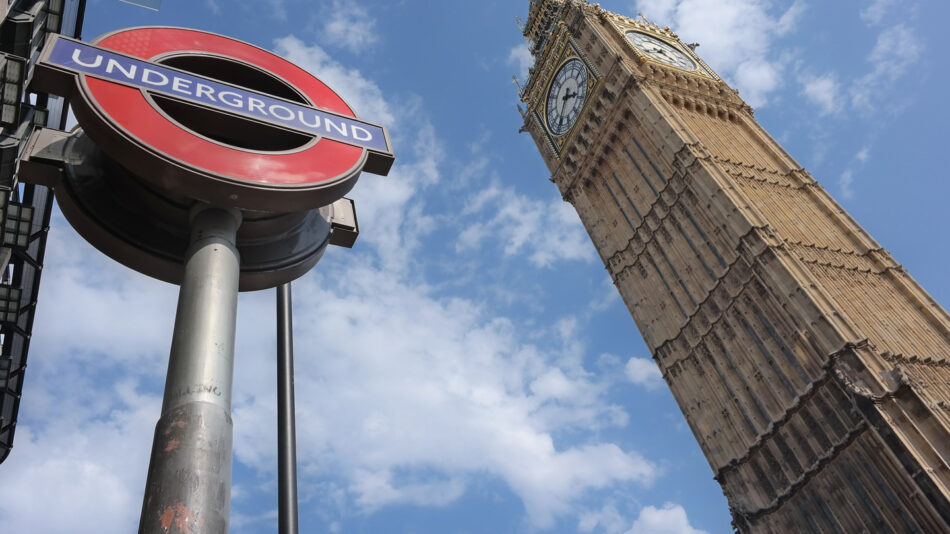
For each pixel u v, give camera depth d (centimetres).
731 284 5119
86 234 847
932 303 4678
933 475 3453
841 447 4056
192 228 830
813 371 4331
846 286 4706
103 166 870
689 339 5581
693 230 5631
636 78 6519
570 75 7544
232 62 983
